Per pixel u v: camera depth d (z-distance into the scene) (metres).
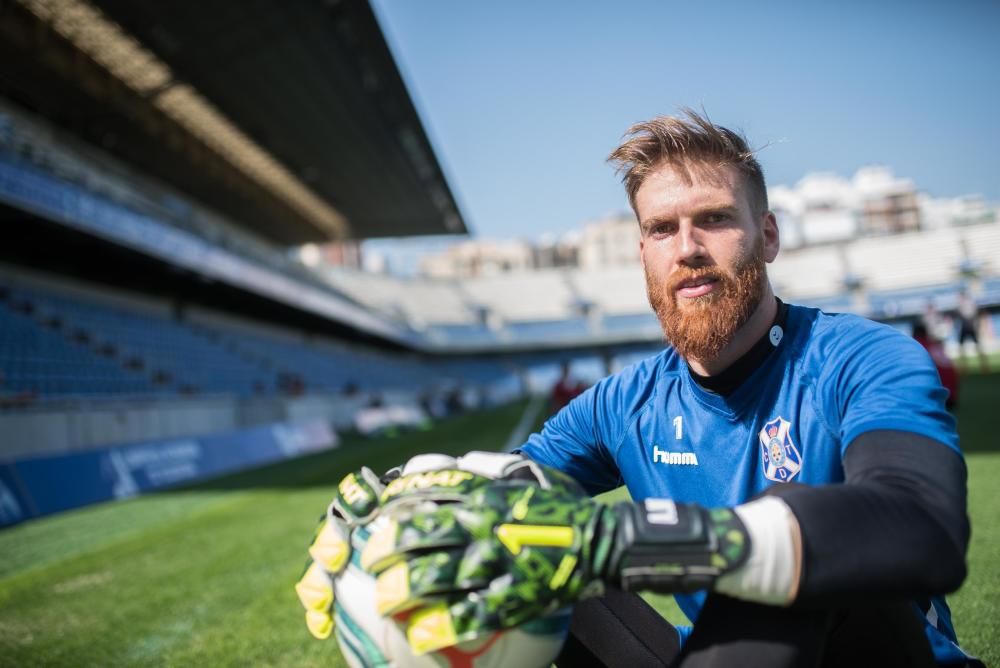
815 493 0.83
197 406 14.59
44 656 2.91
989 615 2.46
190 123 19.36
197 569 4.43
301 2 14.09
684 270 1.15
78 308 16.52
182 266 16.12
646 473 1.40
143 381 15.80
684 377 1.33
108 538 5.89
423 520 0.83
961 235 53.72
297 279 24.61
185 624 3.25
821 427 1.13
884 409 0.93
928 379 0.95
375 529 0.91
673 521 0.81
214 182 23.67
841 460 1.07
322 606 1.00
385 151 22.28
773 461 1.20
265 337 28.25
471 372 51.88
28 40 14.40
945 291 50.75
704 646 0.91
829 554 0.78
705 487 1.29
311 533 5.37
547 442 1.53
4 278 15.27
